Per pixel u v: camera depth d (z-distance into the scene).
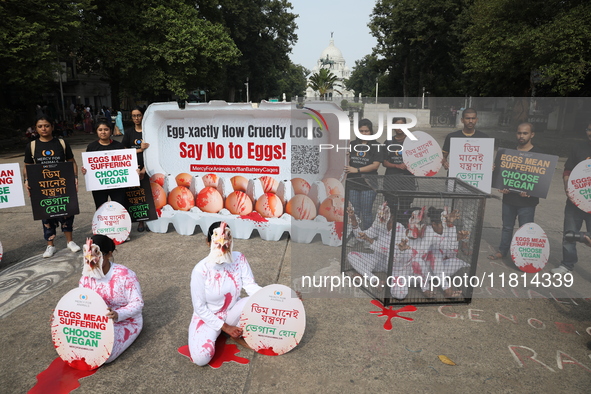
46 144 4.80
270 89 60.56
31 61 14.70
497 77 16.80
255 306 2.97
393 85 44.94
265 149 5.20
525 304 3.68
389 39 36.56
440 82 36.88
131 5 22.58
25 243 5.45
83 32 19.56
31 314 3.62
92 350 2.82
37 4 14.66
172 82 23.34
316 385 2.66
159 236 5.64
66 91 33.19
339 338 3.18
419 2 31.02
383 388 2.63
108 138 5.32
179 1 23.69
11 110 18.58
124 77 23.22
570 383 2.67
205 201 5.54
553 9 12.95
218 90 38.34
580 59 11.35
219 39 24.86
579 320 3.44
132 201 5.62
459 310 3.61
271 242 5.35
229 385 2.67
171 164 5.59
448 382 2.68
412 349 3.04
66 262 4.78
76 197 4.95
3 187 4.72
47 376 2.78
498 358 2.93
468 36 28.45
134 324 3.11
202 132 5.37
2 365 2.91
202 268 2.90
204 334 2.91
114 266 3.04
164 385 2.68
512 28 13.87
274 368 2.84
